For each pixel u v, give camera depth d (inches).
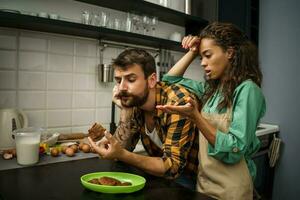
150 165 38.0
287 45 106.8
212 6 92.6
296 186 104.2
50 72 64.9
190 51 53.9
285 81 107.5
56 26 57.2
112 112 73.7
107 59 74.9
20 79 60.7
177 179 47.1
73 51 68.4
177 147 39.4
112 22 75.0
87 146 53.4
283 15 107.7
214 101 46.3
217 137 38.1
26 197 31.8
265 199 104.3
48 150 52.8
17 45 59.9
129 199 31.6
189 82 54.6
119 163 46.9
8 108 57.5
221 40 43.3
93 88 72.5
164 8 78.3
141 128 49.2
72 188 34.9
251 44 46.1
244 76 43.7
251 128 38.9
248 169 43.6
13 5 59.3
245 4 101.3
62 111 67.2
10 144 54.1
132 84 39.9
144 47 82.8
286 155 106.7
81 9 70.3
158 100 43.1
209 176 42.7
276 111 109.6
